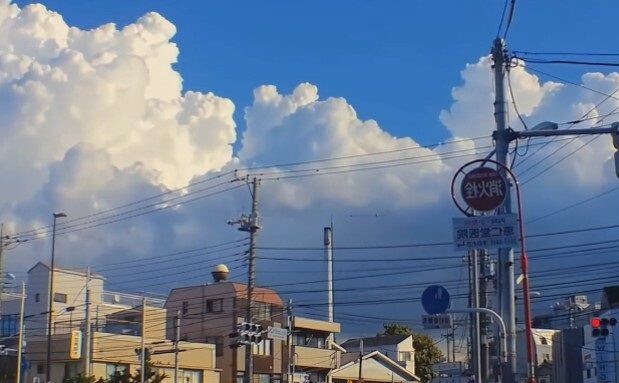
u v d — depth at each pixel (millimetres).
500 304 19078
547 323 69875
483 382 29188
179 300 67562
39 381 50344
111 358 53531
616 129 17203
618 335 50281
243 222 45438
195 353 59094
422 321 19344
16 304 70812
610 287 55469
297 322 67500
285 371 65125
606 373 50562
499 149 18844
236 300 64438
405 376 79062
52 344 54719
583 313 63344
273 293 67500
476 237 17500
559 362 61312
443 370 81938
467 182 17438
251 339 45250
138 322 58062
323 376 70062
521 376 26938
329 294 73750
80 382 45969
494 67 19625
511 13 19547
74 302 70375
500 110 19156
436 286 19406
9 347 60062
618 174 17047
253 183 45750
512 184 18391
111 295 72750
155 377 50719
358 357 75375
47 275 70250
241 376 63156
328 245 74688
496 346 19375
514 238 17375
